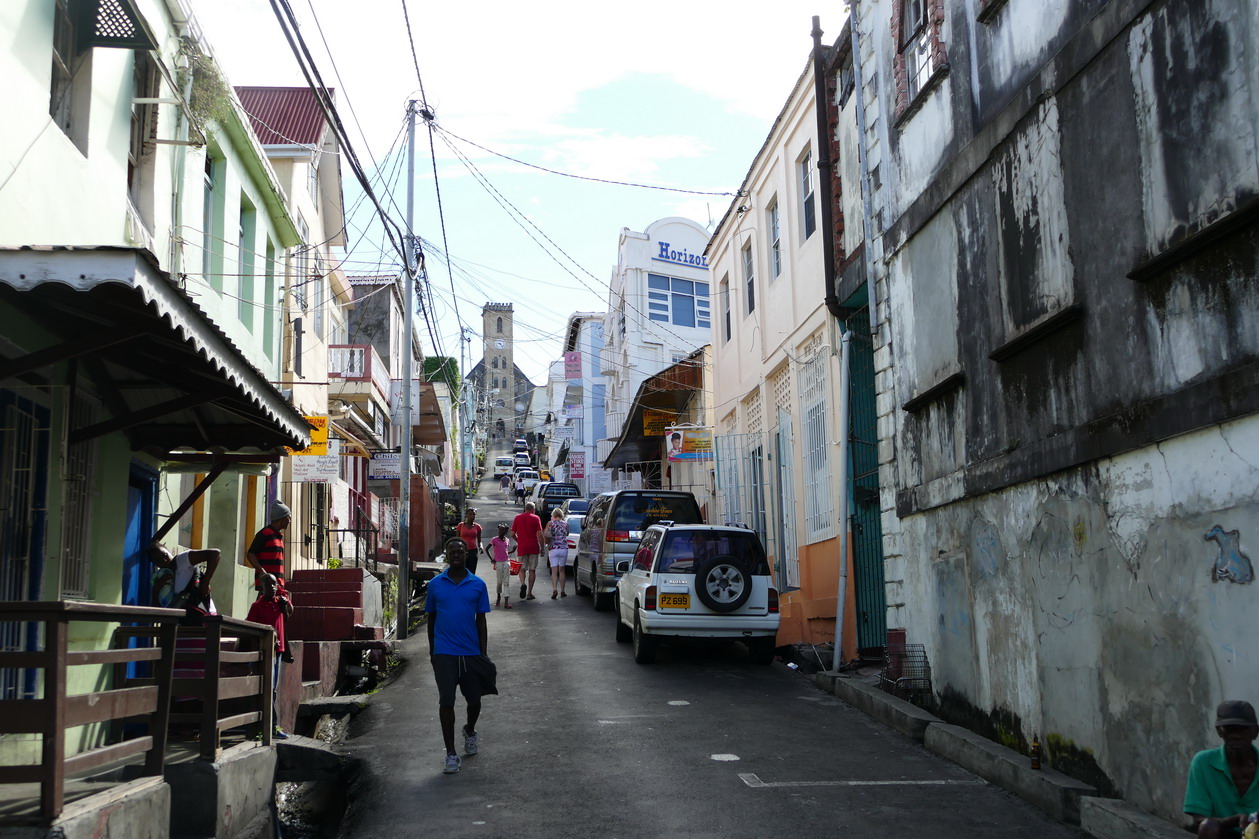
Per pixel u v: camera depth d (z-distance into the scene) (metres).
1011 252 8.51
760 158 18.66
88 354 7.89
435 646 8.95
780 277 17.80
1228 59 5.82
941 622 10.11
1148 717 6.59
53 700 4.98
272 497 17.38
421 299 19.88
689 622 13.40
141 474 10.45
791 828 7.06
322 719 11.26
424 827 7.18
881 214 11.94
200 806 6.87
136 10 8.52
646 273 37.88
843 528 13.17
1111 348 7.03
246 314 15.80
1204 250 6.07
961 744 8.78
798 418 16.47
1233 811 4.78
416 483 32.88
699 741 9.62
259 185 16.22
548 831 7.04
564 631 17.06
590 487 52.59
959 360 9.63
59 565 7.95
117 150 9.22
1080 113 7.40
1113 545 7.02
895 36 11.36
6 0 6.98
